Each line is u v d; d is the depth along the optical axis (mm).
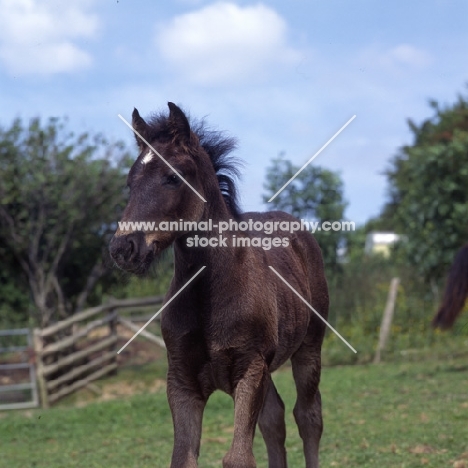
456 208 14805
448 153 14945
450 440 7367
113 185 12703
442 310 10320
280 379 12555
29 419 10320
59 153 12531
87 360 13117
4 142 12359
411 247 15656
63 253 12922
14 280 13312
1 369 14008
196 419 4707
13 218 12672
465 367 12656
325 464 6758
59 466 7355
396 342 14398
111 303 12938
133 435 8914
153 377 12852
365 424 8570
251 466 4406
